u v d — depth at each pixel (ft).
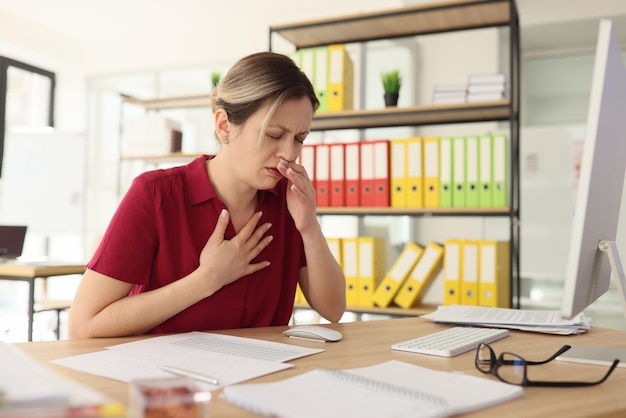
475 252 9.25
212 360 3.01
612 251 3.07
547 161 12.42
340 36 10.65
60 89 18.51
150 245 4.09
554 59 14.14
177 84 17.62
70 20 16.48
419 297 9.93
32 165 16.93
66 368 2.83
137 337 3.72
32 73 17.98
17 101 18.15
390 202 9.82
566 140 12.28
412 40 13.92
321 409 2.10
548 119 14.16
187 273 4.20
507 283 9.75
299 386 2.40
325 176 10.14
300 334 3.82
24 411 1.52
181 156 13.76
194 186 4.31
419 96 13.89
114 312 3.73
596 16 11.95
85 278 3.91
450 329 4.08
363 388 2.37
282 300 4.70
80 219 16.81
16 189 16.85
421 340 3.63
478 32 13.38
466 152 9.35
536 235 12.48
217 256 3.87
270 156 3.96
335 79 10.05
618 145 3.25
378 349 3.48
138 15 16.11
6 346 2.39
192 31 16.90
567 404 2.39
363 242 9.96
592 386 2.69
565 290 2.79
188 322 4.17
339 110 10.02
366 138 14.25
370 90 14.30
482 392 2.44
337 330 4.17
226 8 15.48
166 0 14.98
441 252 9.53
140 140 14.38
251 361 3.01
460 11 9.48
